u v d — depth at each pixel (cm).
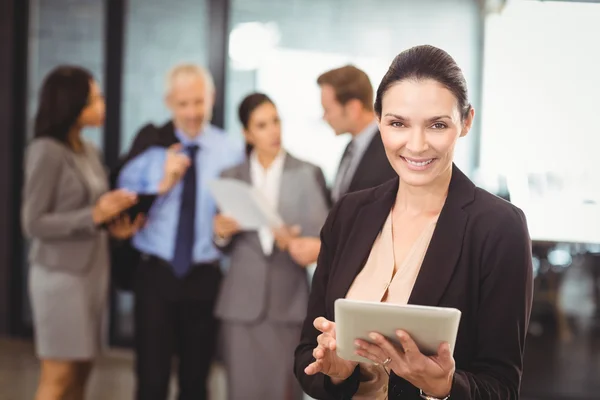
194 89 351
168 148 357
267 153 324
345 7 512
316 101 519
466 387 132
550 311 512
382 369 151
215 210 353
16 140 560
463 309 143
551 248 476
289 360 321
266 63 523
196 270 348
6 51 555
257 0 522
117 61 541
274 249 322
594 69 436
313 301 166
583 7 433
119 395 441
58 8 550
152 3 536
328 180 520
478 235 144
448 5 492
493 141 466
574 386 474
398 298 149
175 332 348
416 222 152
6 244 560
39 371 482
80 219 324
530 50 446
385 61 509
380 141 240
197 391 352
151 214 348
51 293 328
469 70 483
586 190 446
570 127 445
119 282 357
